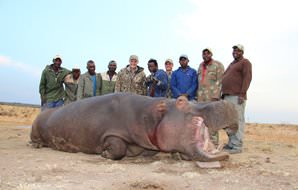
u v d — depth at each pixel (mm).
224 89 4914
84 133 3977
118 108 3828
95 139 3914
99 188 2414
